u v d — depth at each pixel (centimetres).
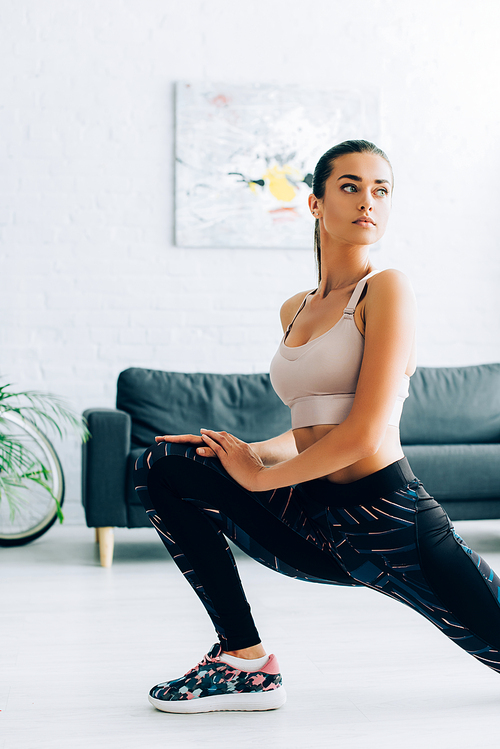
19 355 365
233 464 128
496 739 129
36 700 147
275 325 382
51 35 365
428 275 394
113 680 159
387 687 154
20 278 365
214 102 373
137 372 334
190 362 377
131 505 276
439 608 123
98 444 275
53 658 173
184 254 376
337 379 121
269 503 129
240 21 377
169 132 373
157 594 234
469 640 125
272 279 382
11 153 363
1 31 362
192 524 133
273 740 128
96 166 369
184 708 140
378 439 114
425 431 343
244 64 378
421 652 178
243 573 268
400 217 392
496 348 399
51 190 367
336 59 385
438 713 140
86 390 369
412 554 121
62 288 368
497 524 368
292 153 379
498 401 353
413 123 391
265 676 142
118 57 369
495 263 398
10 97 363
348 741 127
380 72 388
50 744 126
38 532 317
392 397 115
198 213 374
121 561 283
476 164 396
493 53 396
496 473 295
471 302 397
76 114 368
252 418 334
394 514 121
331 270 131
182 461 131
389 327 115
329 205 126
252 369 381
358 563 127
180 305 376
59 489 321
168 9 372
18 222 365
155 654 176
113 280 371
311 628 198
